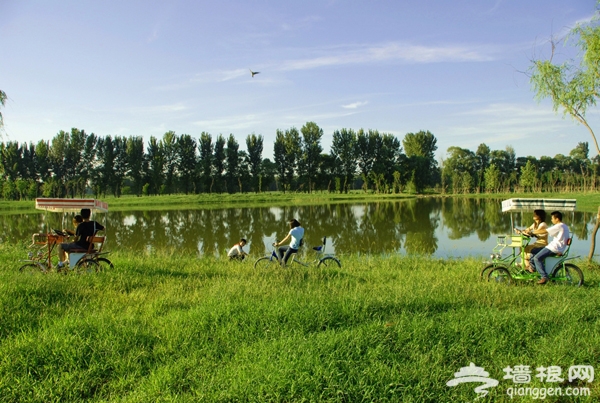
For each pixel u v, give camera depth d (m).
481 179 84.94
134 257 14.31
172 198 69.12
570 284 8.88
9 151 71.38
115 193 81.88
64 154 76.94
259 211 42.41
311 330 5.91
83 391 4.49
